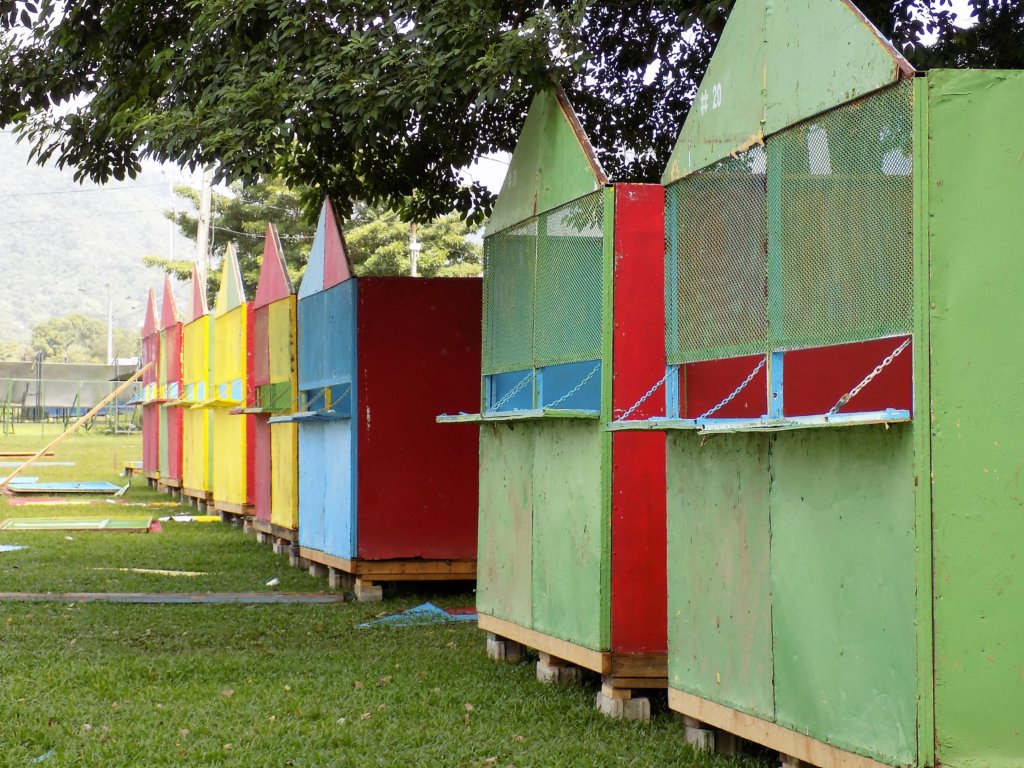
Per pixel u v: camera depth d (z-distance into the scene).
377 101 9.66
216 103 10.61
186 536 18.72
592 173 7.90
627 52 12.36
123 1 11.92
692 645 6.75
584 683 8.51
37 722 7.34
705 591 6.61
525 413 7.96
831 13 5.54
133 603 12.23
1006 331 4.97
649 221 7.78
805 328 5.68
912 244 4.96
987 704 4.91
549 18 8.71
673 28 11.90
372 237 44.81
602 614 7.63
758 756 6.70
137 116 10.97
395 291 13.11
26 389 66.56
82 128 12.92
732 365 6.86
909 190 4.98
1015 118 4.99
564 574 8.18
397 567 12.90
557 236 8.46
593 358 7.82
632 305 7.72
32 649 9.62
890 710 5.08
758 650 6.08
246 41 10.92
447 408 13.12
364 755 6.77
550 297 8.55
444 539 13.00
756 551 6.10
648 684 7.62
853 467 5.34
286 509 15.68
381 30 9.92
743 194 6.27
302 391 15.18
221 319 21.27
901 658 5.01
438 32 9.35
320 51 10.17
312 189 15.10
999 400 4.95
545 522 8.51
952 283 4.94
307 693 8.20
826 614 5.52
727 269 6.42
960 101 4.96
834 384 6.21
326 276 14.03
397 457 13.00
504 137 13.08
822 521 5.56
